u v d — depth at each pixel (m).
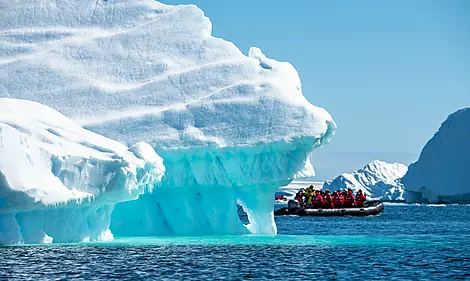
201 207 58.31
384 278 38.88
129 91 60.03
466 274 40.19
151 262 42.38
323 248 50.97
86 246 47.91
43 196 45.12
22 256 42.72
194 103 57.91
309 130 55.78
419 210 162.75
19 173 44.50
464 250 51.28
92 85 60.53
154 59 62.28
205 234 57.97
